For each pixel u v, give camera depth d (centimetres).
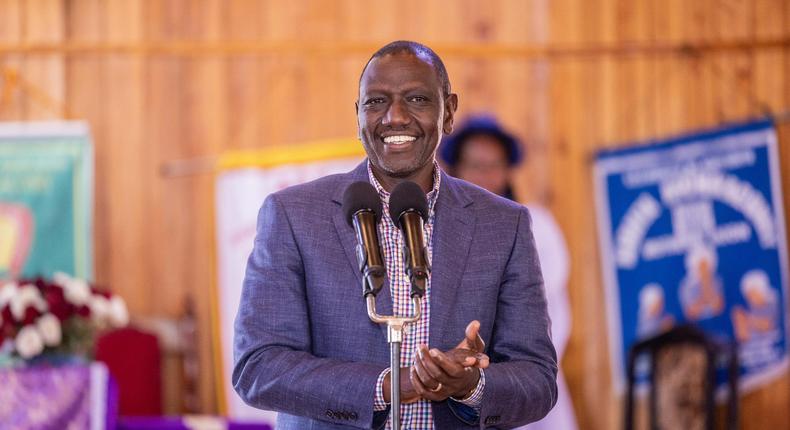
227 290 1461
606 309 1527
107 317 1190
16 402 1096
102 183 1498
